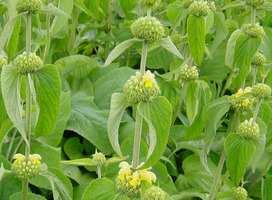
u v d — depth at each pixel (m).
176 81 1.16
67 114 1.07
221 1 1.51
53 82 0.75
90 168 1.08
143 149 1.05
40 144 1.04
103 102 1.23
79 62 1.24
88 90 1.25
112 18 1.55
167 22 1.46
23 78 0.83
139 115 0.72
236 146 0.90
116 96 0.71
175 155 1.23
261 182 1.18
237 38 1.03
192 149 1.18
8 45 0.81
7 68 0.73
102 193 0.76
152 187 0.71
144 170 0.73
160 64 1.43
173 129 1.24
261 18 1.65
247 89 0.95
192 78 1.09
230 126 0.97
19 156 0.78
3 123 0.81
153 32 0.69
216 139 1.23
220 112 0.93
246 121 0.90
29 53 0.74
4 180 0.99
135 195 0.73
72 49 1.37
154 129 0.67
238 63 1.04
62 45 1.33
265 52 1.21
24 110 1.02
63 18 1.09
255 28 1.02
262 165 1.16
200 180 1.13
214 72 1.45
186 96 1.18
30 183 1.03
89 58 1.26
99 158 0.81
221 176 1.13
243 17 1.57
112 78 1.26
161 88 1.15
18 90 0.74
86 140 1.17
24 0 0.72
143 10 1.30
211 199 0.99
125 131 1.15
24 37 1.22
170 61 1.43
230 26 1.41
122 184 0.73
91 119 1.12
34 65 0.74
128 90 0.70
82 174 1.11
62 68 1.21
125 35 1.42
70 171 1.06
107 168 1.05
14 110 0.73
